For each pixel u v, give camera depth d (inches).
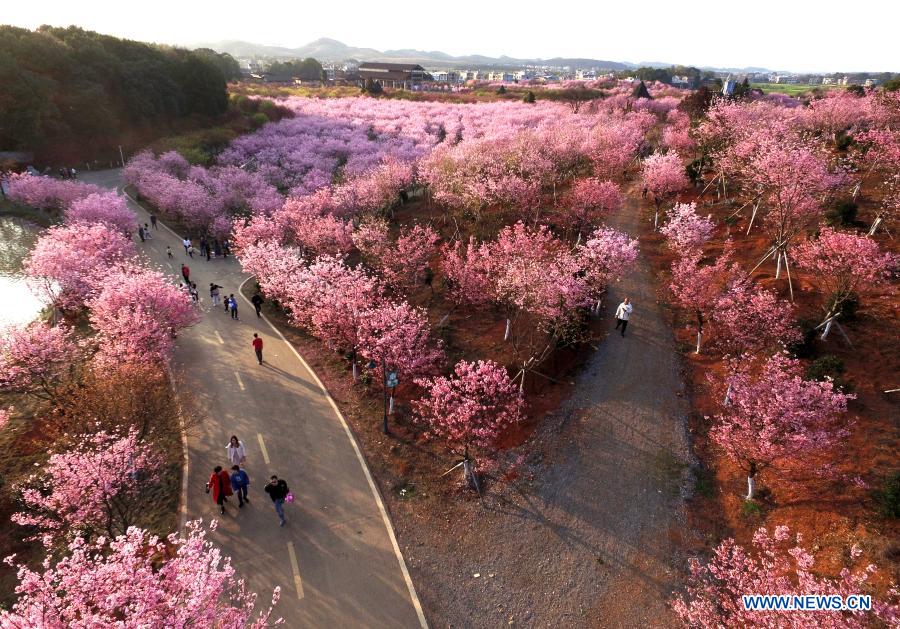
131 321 825.5
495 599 544.7
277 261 1136.2
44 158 2394.2
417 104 3816.4
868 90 1749.5
